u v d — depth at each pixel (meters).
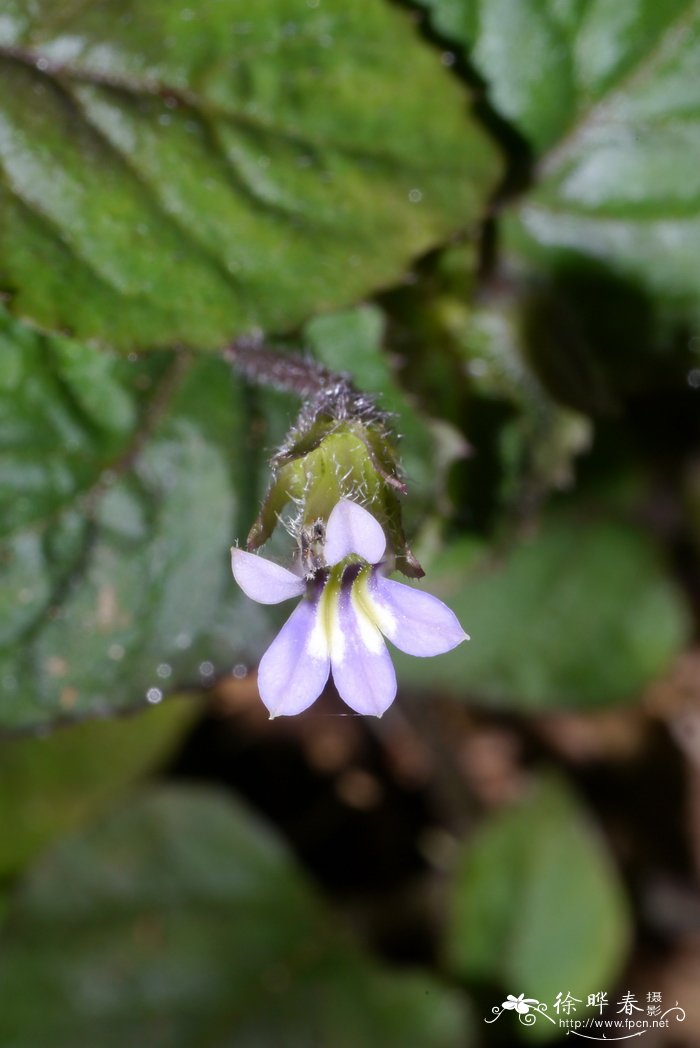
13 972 0.17
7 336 0.16
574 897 0.18
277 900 0.18
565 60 0.17
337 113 0.16
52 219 0.15
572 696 0.18
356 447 0.14
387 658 0.14
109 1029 0.17
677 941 0.19
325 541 0.14
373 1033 0.17
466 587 0.18
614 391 0.18
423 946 0.19
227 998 0.17
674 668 0.19
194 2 0.16
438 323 0.17
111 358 0.16
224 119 0.16
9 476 0.16
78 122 0.15
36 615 0.16
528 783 0.18
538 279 0.17
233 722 0.20
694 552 0.19
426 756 0.19
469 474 0.17
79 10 0.15
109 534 0.16
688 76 0.17
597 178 0.17
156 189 0.16
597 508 0.18
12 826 0.18
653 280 0.17
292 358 0.16
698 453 0.19
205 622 0.16
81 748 0.18
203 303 0.16
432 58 0.16
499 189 0.17
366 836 0.19
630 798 0.19
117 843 0.18
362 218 0.16
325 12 0.16
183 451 0.16
